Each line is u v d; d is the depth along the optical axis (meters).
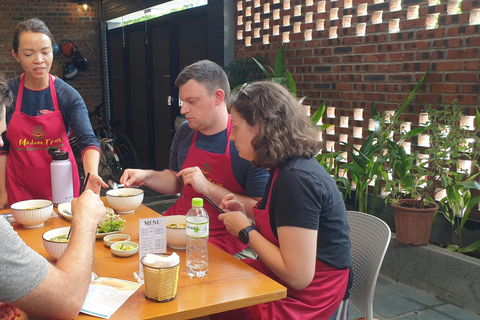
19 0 8.34
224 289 1.38
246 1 5.06
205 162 2.18
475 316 2.85
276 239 1.60
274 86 1.61
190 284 1.42
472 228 3.22
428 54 3.40
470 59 3.15
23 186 2.52
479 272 2.85
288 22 4.59
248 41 5.07
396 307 2.96
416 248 3.22
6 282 1.10
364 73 3.89
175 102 6.58
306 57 4.42
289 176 1.51
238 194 2.10
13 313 1.36
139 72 7.62
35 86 2.49
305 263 1.46
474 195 3.27
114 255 1.65
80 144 2.57
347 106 4.08
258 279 1.46
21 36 2.34
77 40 8.83
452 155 3.20
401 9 3.57
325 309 1.57
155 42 6.97
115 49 8.41
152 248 1.56
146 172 2.33
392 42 3.64
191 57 6.08
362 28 3.87
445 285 3.05
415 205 3.28
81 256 1.26
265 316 1.55
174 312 1.24
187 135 2.37
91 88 9.04
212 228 2.15
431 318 2.82
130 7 7.45
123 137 7.11
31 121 2.46
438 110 3.36
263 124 1.55
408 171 3.35
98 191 2.16
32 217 1.89
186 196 2.29
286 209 1.48
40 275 1.14
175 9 6.90
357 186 3.67
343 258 1.60
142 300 1.31
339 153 3.76
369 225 1.87
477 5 3.10
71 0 8.68
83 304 1.25
